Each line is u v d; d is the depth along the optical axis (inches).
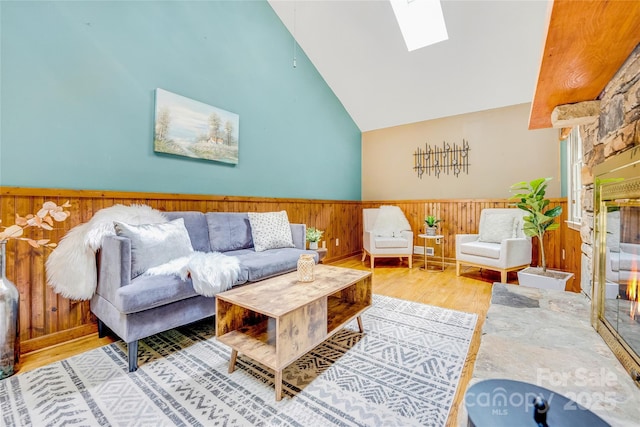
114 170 87.5
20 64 70.9
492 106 166.9
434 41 140.5
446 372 61.9
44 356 68.7
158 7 97.4
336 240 188.7
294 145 156.7
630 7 40.4
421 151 194.2
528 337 54.0
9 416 49.1
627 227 44.9
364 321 88.9
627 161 43.5
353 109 200.7
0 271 60.7
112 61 86.7
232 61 122.3
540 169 156.5
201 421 48.1
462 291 120.0
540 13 115.9
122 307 60.7
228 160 119.9
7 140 69.2
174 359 67.9
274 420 48.4
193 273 72.3
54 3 75.7
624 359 43.7
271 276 93.7
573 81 64.2
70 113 78.8
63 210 76.6
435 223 166.1
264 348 59.1
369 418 48.7
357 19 139.5
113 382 58.7
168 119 99.7
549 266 149.4
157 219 88.0
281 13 144.3
